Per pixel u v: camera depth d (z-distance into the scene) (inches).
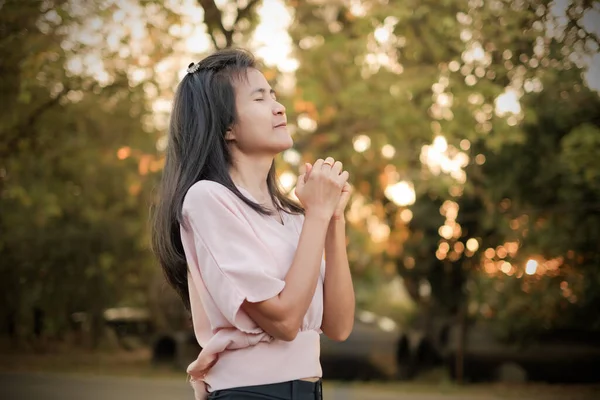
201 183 86.5
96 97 374.9
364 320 565.3
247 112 90.8
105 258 598.2
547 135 416.5
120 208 561.0
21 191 393.4
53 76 327.6
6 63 322.0
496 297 478.3
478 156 448.1
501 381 474.9
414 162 451.8
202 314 87.5
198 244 84.7
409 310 896.3
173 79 342.3
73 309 626.5
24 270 601.9
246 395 83.3
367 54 355.9
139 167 421.1
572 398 417.7
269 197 94.7
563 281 452.1
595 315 453.1
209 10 299.9
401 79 347.3
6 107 348.5
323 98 376.5
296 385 85.0
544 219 450.6
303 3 356.2
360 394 420.2
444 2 305.3
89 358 621.6
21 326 661.9
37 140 387.2
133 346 680.4
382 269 627.5
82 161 435.2
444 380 476.4
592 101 350.3
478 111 332.5
